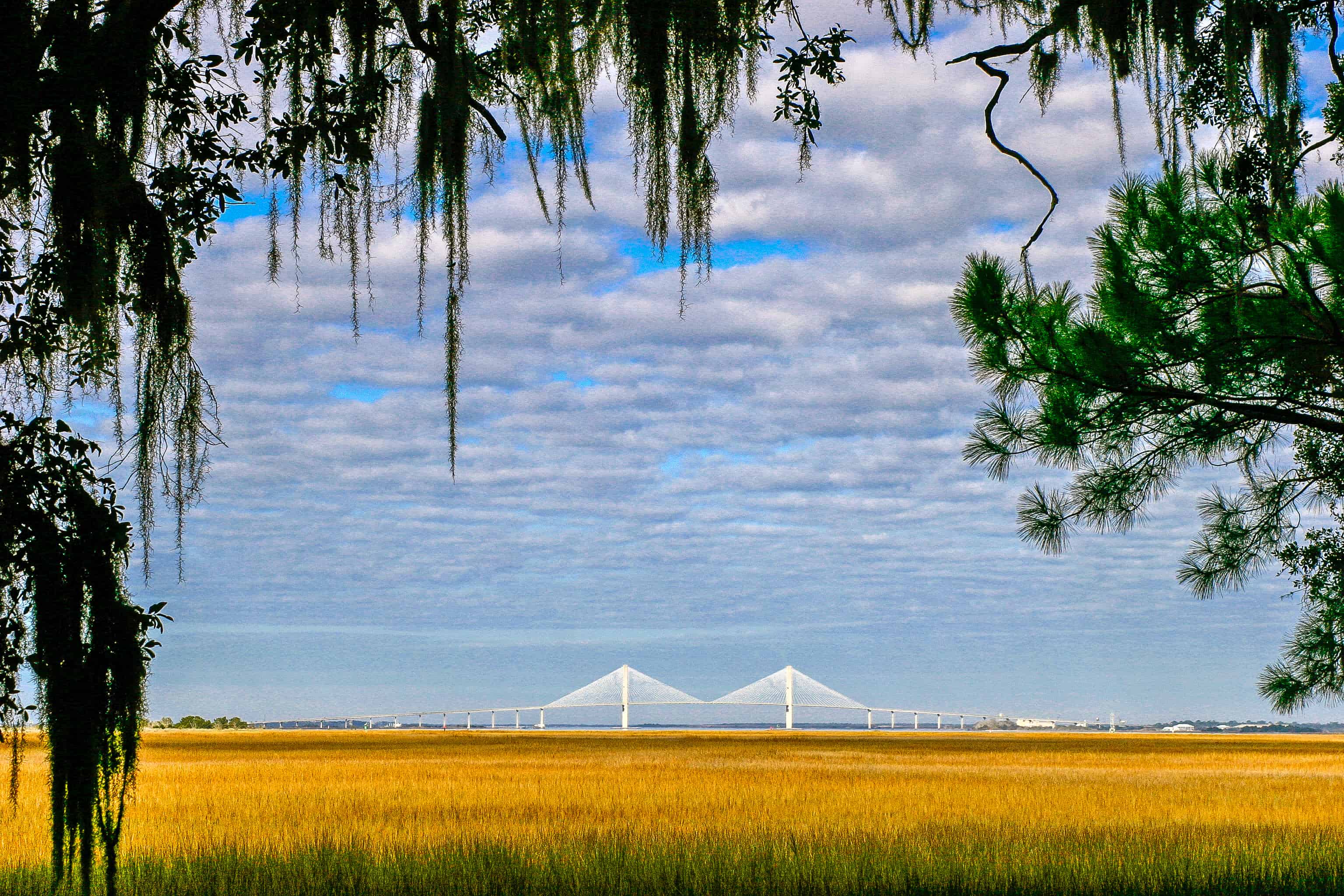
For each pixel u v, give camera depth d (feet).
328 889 85.71
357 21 48.96
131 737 51.83
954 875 89.97
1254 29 56.85
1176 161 56.03
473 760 315.37
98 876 78.18
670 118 49.29
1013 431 68.80
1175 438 68.95
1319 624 67.67
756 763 295.48
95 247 47.06
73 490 48.55
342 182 49.88
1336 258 61.16
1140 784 204.95
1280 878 87.35
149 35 46.75
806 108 56.03
